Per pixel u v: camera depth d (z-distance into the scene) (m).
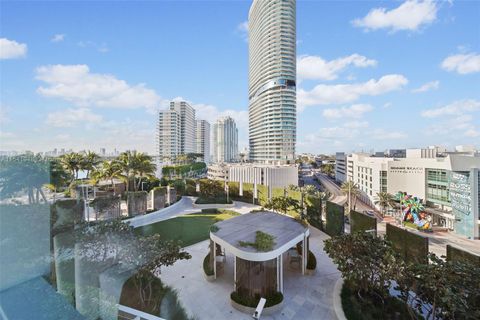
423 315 10.02
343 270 10.84
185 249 18.06
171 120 114.69
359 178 61.97
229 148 173.62
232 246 12.17
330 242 12.29
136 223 22.64
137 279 7.52
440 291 7.81
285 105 109.31
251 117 131.38
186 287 12.69
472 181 33.94
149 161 36.22
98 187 35.06
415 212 39.62
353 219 19.94
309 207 25.45
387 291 11.22
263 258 11.34
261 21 116.94
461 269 8.09
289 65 109.62
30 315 3.65
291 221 16.22
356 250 10.97
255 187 36.78
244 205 35.94
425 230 37.06
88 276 4.89
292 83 110.69
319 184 91.62
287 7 109.19
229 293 12.27
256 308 10.52
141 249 7.95
